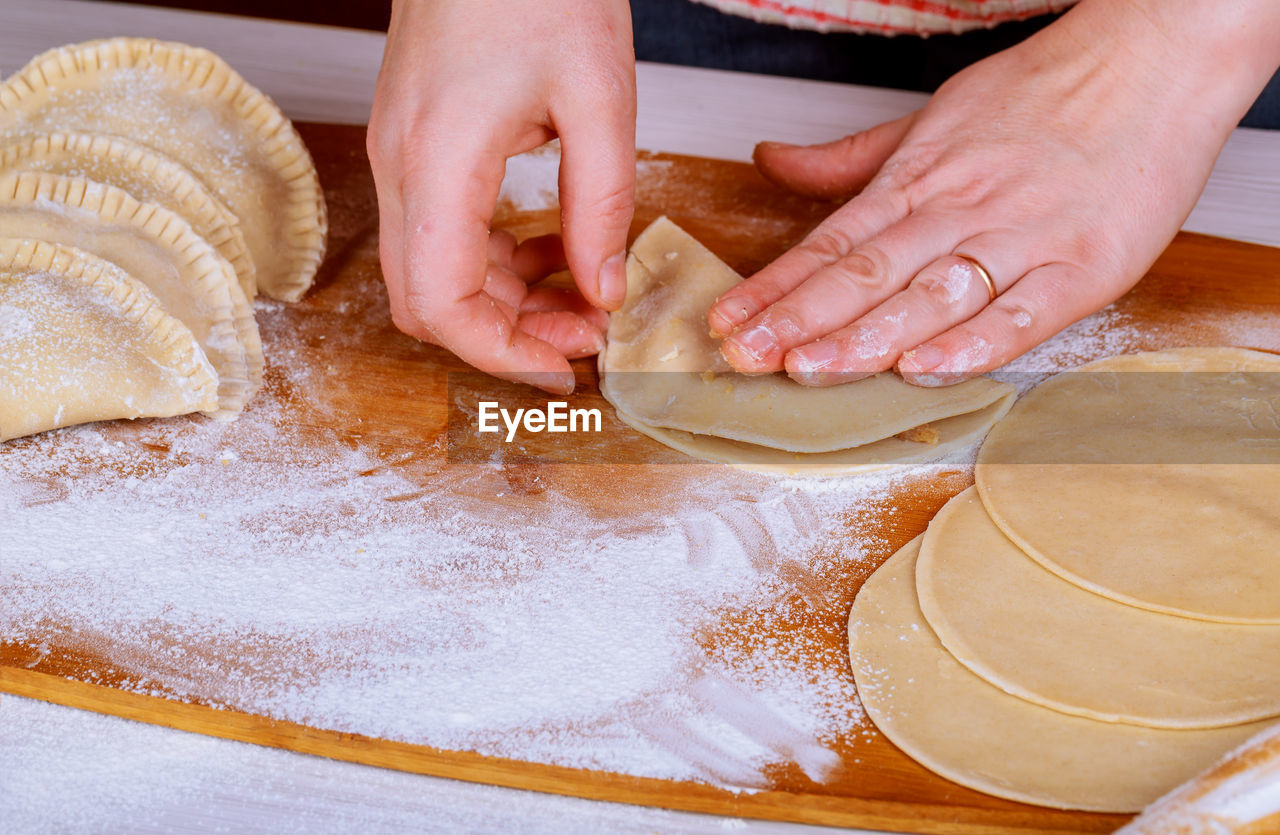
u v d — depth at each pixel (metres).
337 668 0.71
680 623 0.72
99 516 0.76
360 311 0.86
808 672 0.71
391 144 0.75
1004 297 0.80
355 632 0.72
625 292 0.78
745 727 0.69
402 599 0.73
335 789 0.69
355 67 1.01
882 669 0.70
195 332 0.80
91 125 0.82
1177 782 0.67
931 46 0.99
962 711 0.69
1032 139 0.83
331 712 0.70
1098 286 0.80
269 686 0.71
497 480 0.78
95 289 0.79
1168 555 0.73
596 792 0.68
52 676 0.71
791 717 0.70
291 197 0.85
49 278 0.79
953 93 0.86
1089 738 0.68
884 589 0.73
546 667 0.71
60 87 0.82
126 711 0.71
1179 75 0.82
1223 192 0.91
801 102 0.99
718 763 0.68
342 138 0.95
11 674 0.71
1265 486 0.75
